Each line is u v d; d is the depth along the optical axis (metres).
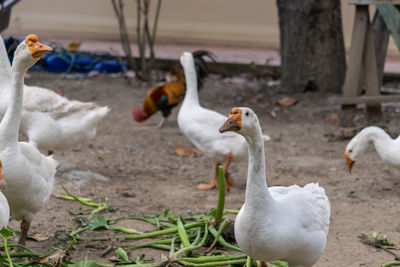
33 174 3.83
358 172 6.49
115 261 3.98
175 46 16.19
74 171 6.05
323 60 10.39
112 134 7.83
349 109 8.38
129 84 11.09
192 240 4.35
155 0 17.36
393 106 9.91
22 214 3.94
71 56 12.13
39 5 17.48
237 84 11.65
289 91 10.68
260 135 3.05
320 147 7.57
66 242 4.31
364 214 5.18
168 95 8.16
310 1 10.12
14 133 3.72
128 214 5.02
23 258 3.97
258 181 3.09
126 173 6.28
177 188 5.88
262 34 17.58
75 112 5.59
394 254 4.27
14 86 3.73
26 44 3.67
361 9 8.04
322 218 3.39
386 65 13.92
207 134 5.72
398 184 6.07
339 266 4.05
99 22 17.47
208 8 17.61
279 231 3.11
